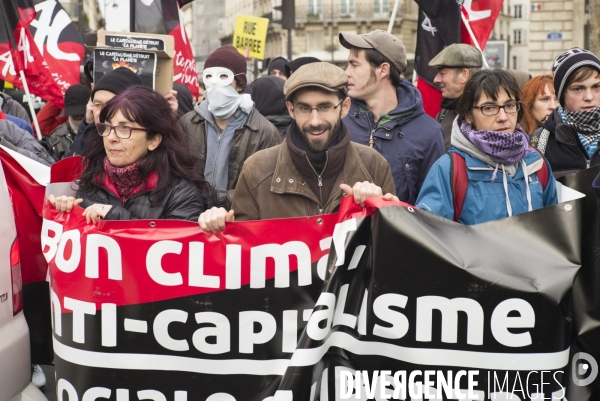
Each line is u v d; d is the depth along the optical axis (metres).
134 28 7.58
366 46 4.65
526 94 6.01
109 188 3.71
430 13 6.65
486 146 3.37
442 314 3.15
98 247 3.33
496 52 31.50
